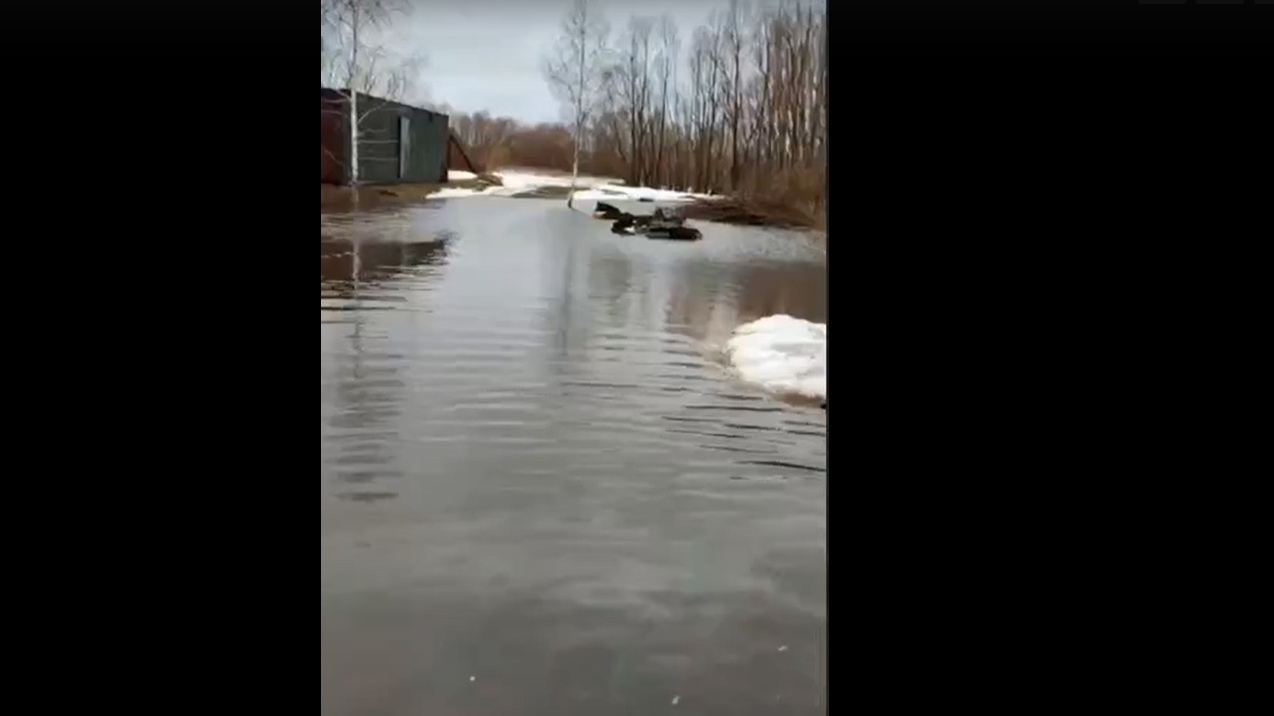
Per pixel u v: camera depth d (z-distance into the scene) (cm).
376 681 375
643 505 558
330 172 2547
